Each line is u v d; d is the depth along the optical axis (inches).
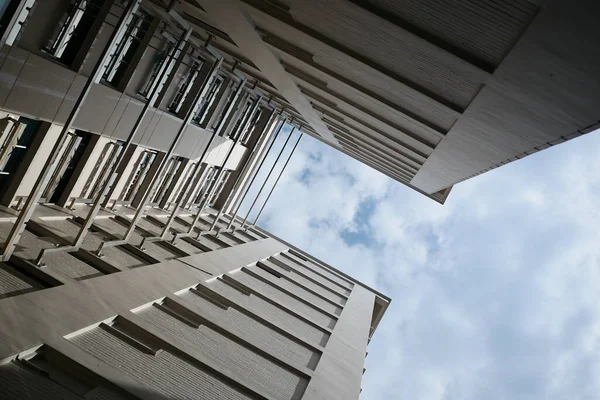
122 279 561.3
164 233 820.0
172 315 563.5
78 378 362.6
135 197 932.6
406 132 687.1
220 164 1248.2
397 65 448.8
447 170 828.0
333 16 411.2
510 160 553.0
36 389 319.9
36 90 494.6
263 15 485.7
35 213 601.3
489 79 362.0
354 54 475.2
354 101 679.1
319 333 832.3
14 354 335.6
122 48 595.5
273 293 925.8
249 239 1392.7
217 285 768.9
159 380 417.4
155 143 822.5
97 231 676.7
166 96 783.7
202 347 526.6
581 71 286.0
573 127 373.4
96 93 584.1
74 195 690.8
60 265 517.0
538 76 318.7
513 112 400.5
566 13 243.0
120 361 411.8
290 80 746.8
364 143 1046.4
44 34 476.4
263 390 493.7
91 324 428.1
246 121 1093.1
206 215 1336.1
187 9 611.5
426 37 358.6
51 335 378.9
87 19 534.3
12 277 447.8
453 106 470.0
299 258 1581.0
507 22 288.4
